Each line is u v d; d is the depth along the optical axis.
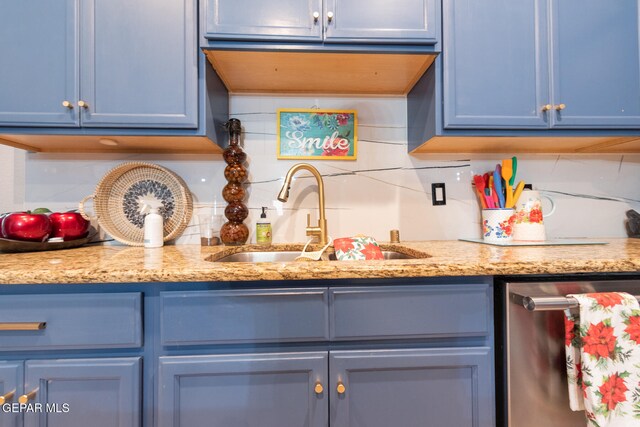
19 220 1.01
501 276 0.80
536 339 0.76
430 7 1.01
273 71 1.15
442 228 1.37
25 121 0.96
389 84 1.28
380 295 0.74
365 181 1.35
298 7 0.98
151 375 0.73
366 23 0.99
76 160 1.27
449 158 1.37
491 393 0.76
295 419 0.74
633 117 1.07
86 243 1.25
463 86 1.04
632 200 1.38
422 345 0.77
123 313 0.72
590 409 0.71
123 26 0.99
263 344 0.74
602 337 0.72
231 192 1.24
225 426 0.73
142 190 1.29
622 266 0.77
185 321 0.72
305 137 1.34
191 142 1.15
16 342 0.70
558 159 1.38
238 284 0.74
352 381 0.75
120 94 0.99
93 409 0.71
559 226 1.38
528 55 1.05
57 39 0.97
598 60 1.06
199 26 1.00
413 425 0.75
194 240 1.31
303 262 0.78
